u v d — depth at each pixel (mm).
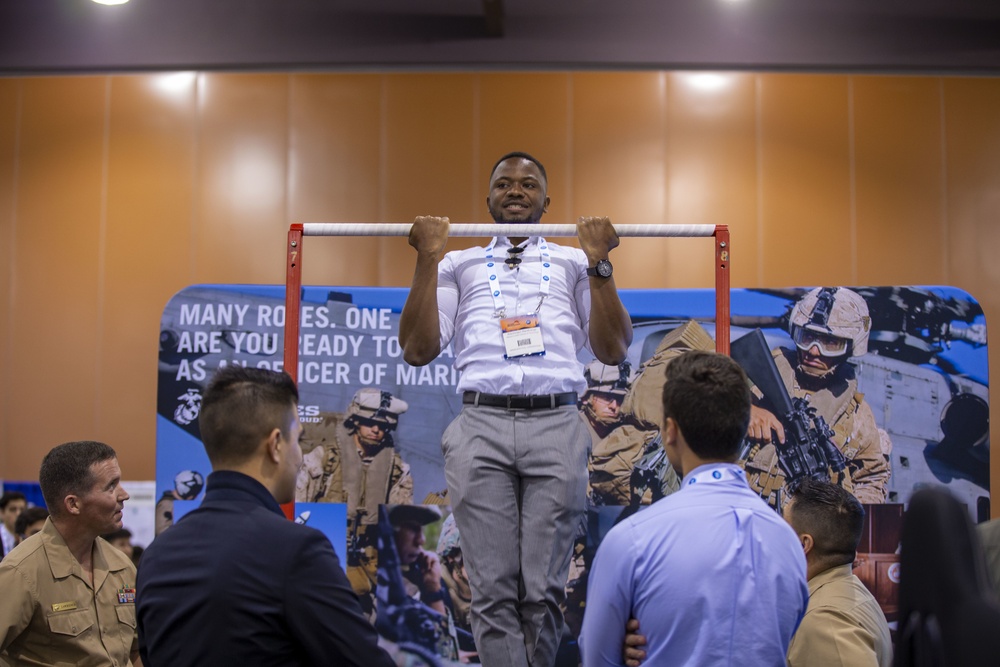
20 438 4887
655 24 4988
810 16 4996
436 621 3207
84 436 4879
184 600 1511
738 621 1549
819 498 2320
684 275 4895
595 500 3229
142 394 4891
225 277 4934
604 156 4922
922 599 1297
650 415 3262
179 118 5023
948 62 4980
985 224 4918
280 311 3402
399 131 4965
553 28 4988
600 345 2336
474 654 3176
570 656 3158
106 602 2598
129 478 4855
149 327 4926
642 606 1598
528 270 2441
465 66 5004
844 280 4879
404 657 3191
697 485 1665
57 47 5078
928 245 4902
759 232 4887
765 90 4957
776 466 3291
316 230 2406
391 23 5023
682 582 1566
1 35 5078
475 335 2385
